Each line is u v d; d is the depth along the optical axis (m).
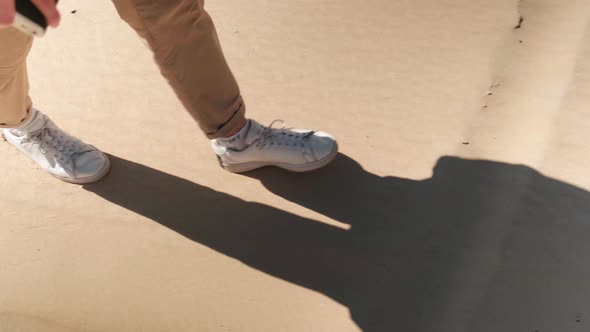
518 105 1.96
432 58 2.12
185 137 1.99
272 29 2.26
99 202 1.82
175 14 1.30
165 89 2.12
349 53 2.16
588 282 1.53
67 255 1.70
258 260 1.67
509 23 2.18
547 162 1.79
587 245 1.61
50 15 0.94
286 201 1.80
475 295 1.55
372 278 1.62
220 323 1.54
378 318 1.54
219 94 1.55
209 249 1.70
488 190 1.76
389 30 2.22
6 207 1.81
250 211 1.78
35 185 1.87
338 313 1.55
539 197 1.72
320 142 1.80
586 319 1.46
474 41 2.15
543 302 1.51
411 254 1.66
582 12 2.18
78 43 2.26
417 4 2.29
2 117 1.56
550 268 1.57
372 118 1.98
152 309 1.58
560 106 1.92
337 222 1.74
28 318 1.56
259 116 2.00
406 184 1.81
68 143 1.85
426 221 1.72
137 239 1.73
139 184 1.86
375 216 1.75
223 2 2.36
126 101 2.08
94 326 1.54
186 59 1.41
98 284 1.63
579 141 1.83
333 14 2.29
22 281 1.64
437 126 1.94
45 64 2.20
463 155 1.86
